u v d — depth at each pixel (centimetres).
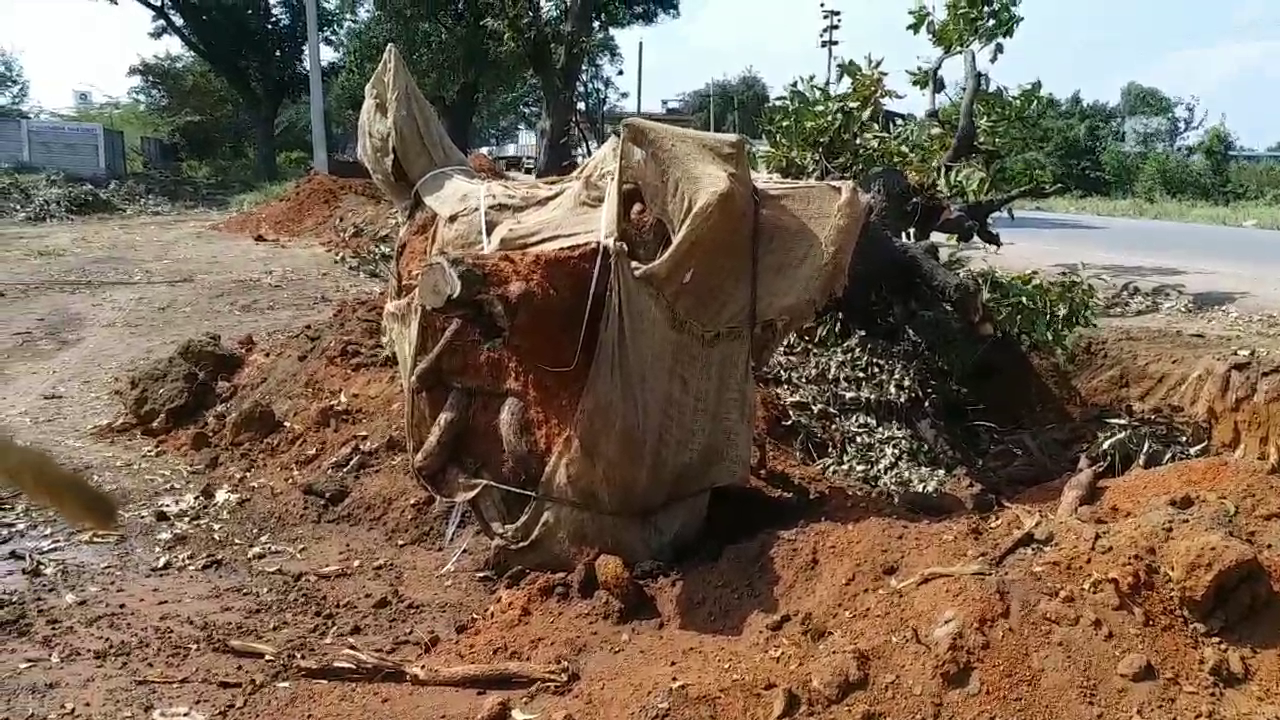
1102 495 641
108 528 118
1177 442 887
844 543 606
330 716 548
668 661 554
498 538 696
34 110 5781
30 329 1441
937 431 927
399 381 986
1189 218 2828
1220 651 490
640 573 645
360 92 3084
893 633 515
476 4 2583
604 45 2894
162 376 1081
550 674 565
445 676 575
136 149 4644
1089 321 1050
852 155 1140
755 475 791
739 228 651
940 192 1130
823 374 941
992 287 1021
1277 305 1329
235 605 695
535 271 654
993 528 607
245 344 1203
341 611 683
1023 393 1095
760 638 557
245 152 5119
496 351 691
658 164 647
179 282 1773
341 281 1797
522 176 1063
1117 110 5197
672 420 659
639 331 638
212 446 998
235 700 571
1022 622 502
